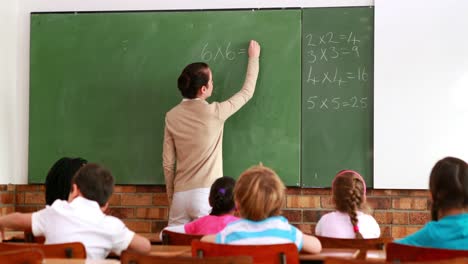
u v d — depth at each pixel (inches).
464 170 113.1
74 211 122.8
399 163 204.1
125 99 215.8
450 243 111.7
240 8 211.8
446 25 202.8
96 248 122.0
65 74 217.9
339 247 129.7
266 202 111.3
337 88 207.9
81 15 217.6
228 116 199.8
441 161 115.2
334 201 150.5
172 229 158.1
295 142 208.8
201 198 195.5
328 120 207.9
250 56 207.8
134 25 215.6
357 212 148.8
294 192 209.3
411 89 203.8
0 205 210.4
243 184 112.3
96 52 216.8
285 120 209.5
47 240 123.8
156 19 214.8
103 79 216.5
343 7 208.2
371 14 207.0
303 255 113.9
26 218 125.9
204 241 116.7
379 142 204.8
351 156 206.8
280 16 210.1
